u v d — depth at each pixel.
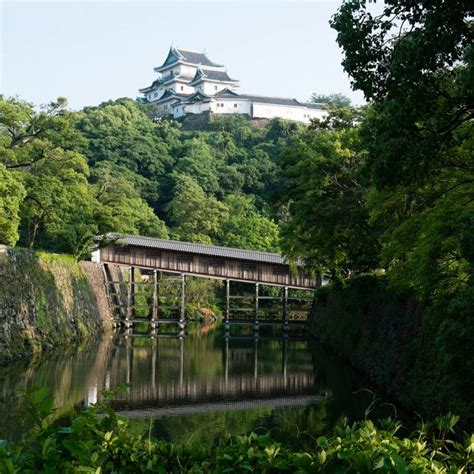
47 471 4.55
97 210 43.69
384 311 26.81
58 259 40.88
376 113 17.36
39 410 4.95
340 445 4.97
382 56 13.33
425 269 15.03
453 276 15.02
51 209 38.28
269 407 20.94
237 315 63.28
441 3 11.80
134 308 56.88
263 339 46.88
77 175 41.25
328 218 28.25
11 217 30.52
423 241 14.85
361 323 31.09
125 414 19.44
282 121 118.56
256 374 28.95
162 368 30.30
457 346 12.09
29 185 36.72
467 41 12.41
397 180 13.70
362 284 30.97
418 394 18.69
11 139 36.44
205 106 134.00
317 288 50.22
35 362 29.78
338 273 37.38
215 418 19.03
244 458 5.11
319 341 44.00
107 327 49.66
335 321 39.06
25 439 5.01
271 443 5.22
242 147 116.25
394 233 17.00
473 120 14.83
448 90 13.70
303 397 22.92
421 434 5.46
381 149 13.45
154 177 93.50
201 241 70.88
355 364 30.16
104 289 52.34
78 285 44.06
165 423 18.11
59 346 36.09
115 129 100.12
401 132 13.12
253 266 52.81
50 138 38.53
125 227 51.66
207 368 30.77
